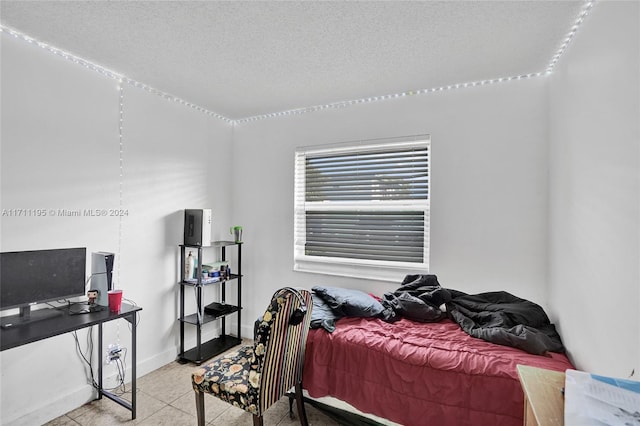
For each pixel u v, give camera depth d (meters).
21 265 1.88
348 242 3.09
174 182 2.96
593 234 1.48
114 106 2.48
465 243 2.59
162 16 1.71
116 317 2.01
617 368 1.24
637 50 1.09
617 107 1.25
